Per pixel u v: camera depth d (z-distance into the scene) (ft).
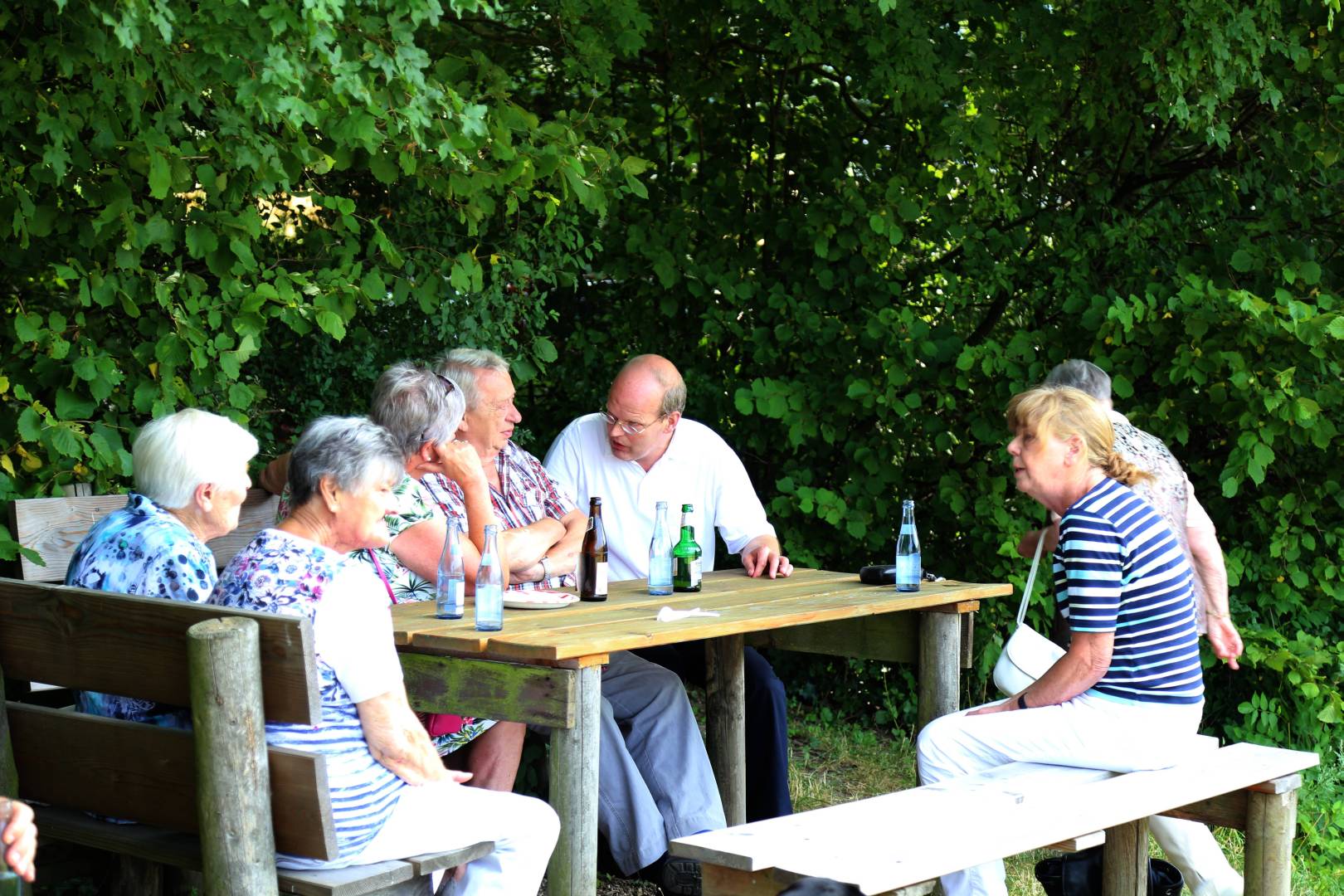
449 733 11.73
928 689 13.47
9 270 13.88
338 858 8.20
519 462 13.97
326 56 9.83
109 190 12.40
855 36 19.95
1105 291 20.53
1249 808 11.32
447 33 18.58
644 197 15.93
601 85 18.85
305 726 8.11
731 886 8.66
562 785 9.58
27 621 8.74
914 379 19.98
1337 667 19.26
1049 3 19.62
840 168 20.83
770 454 21.91
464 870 9.27
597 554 12.19
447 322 17.06
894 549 21.08
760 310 21.07
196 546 9.24
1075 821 9.59
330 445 8.91
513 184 14.82
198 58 10.41
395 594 11.71
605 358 21.43
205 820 7.59
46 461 12.71
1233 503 20.39
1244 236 19.99
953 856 8.60
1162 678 10.88
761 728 14.88
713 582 13.80
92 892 12.48
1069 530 10.91
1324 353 17.48
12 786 8.95
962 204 20.67
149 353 13.32
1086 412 11.12
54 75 12.41
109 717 9.17
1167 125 20.25
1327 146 19.47
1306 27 18.80
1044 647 12.48
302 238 16.34
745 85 21.62
